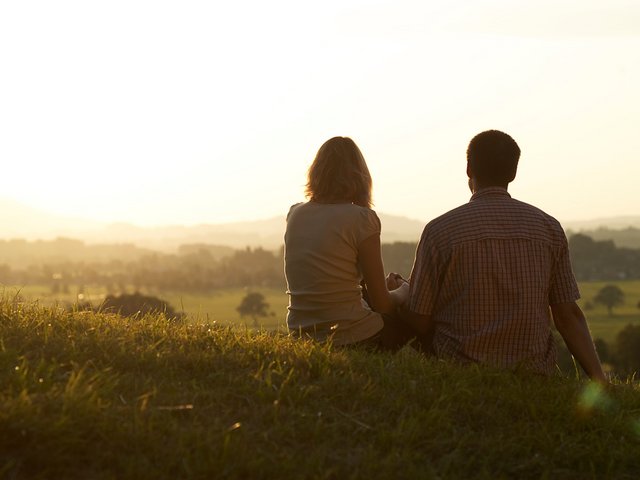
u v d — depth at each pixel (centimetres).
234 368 422
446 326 486
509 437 382
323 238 509
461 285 475
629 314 12681
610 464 366
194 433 324
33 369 379
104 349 426
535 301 471
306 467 320
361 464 332
